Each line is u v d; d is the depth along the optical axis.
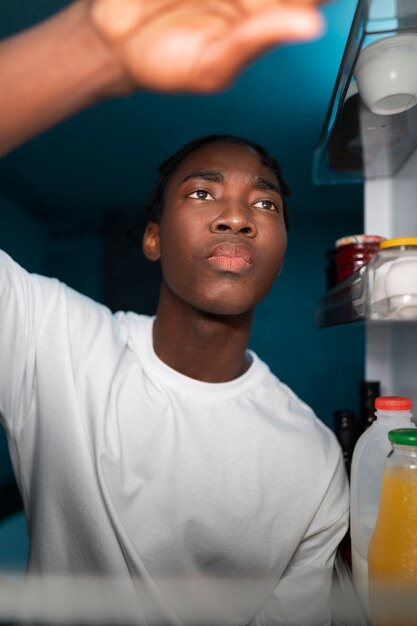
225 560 0.60
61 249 2.60
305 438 0.64
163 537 0.57
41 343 0.62
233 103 1.38
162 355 0.65
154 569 0.57
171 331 0.63
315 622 0.57
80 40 0.20
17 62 0.20
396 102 0.49
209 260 0.53
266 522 0.60
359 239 0.69
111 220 2.49
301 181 2.14
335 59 1.13
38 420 0.61
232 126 1.53
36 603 0.42
